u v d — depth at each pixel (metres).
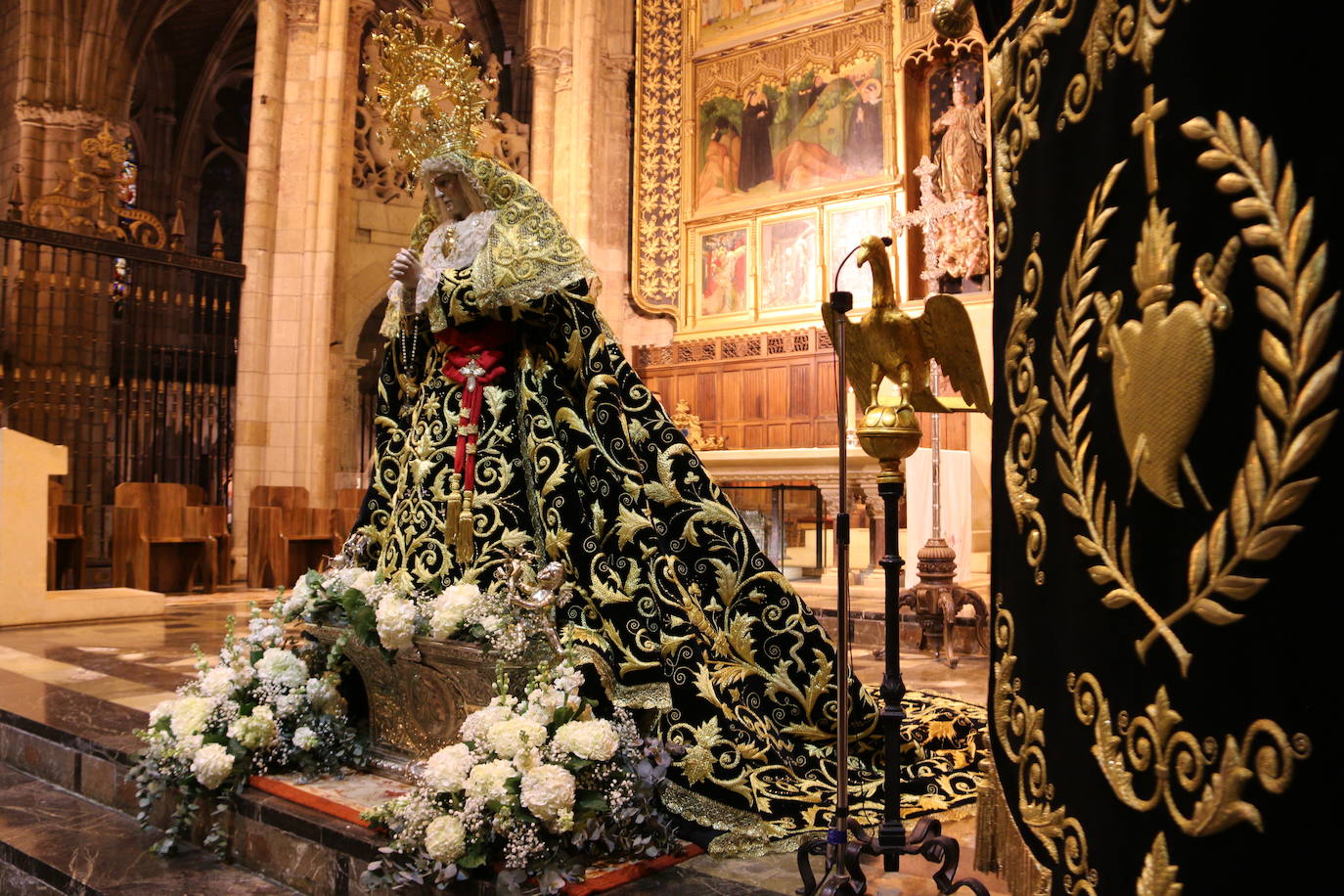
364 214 14.92
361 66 15.07
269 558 11.02
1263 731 0.82
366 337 19.47
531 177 15.49
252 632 3.78
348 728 3.61
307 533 11.06
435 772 2.64
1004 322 1.34
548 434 3.44
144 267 12.31
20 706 4.82
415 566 3.55
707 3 15.65
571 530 3.28
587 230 15.01
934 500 6.43
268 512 11.04
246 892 3.03
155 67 24.05
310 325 12.70
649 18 15.95
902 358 2.17
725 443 13.79
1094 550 1.05
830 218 14.12
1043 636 1.19
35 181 15.66
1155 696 0.94
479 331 3.62
